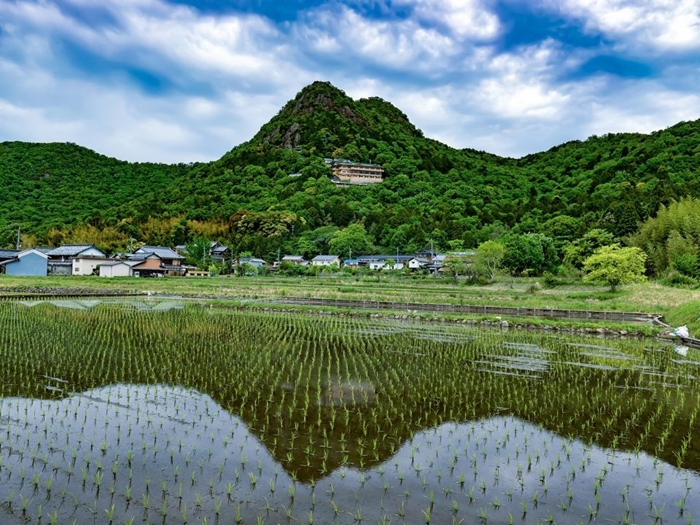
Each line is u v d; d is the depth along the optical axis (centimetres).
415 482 832
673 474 885
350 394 1329
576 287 5134
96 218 11219
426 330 2636
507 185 16338
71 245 7462
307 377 1502
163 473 837
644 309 3347
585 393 1389
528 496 796
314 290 4934
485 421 1143
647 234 5866
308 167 15600
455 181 16188
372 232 11262
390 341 2217
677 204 6022
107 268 7075
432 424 1116
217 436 1007
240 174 15675
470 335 2489
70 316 2728
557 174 17538
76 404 1185
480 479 850
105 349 1823
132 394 1278
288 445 972
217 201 13488
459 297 4253
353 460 913
